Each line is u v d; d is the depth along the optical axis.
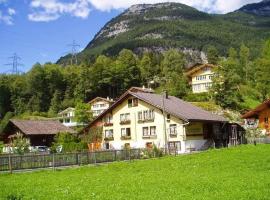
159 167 40.38
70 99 193.88
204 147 81.19
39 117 157.62
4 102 193.88
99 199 20.59
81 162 52.28
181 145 76.94
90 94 195.25
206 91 158.25
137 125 83.56
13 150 73.62
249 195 19.73
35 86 197.12
